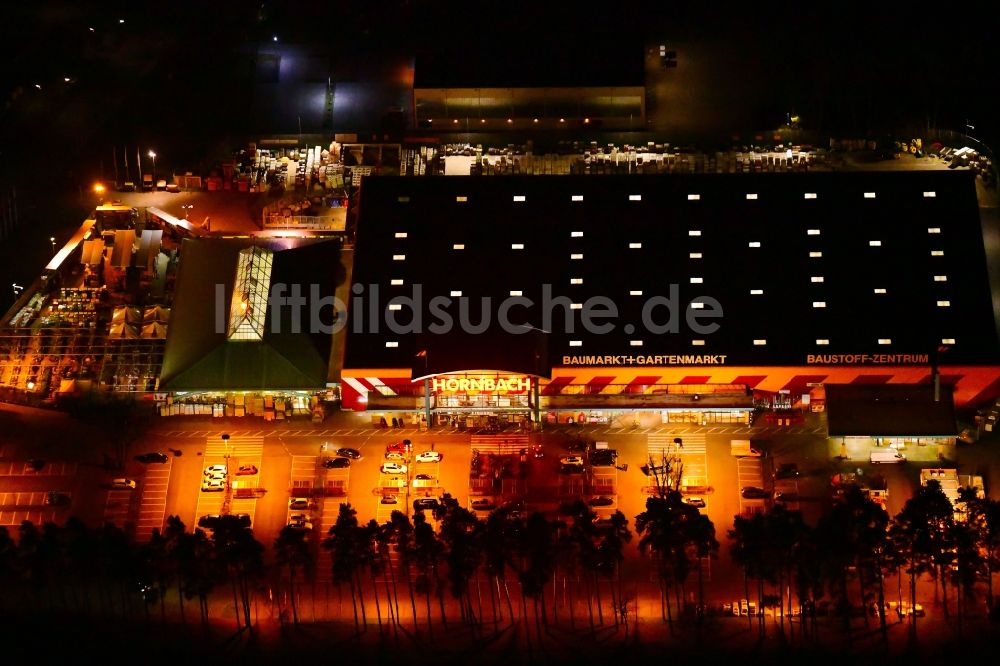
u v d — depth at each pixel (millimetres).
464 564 199125
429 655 197875
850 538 197875
